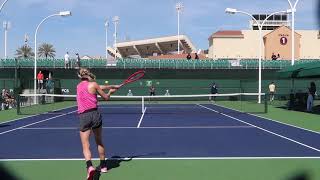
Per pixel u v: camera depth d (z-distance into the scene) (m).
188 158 10.67
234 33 78.38
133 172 9.04
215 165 9.74
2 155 11.26
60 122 21.38
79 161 10.32
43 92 42.59
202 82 48.28
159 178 8.47
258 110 30.12
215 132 16.69
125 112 29.00
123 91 48.00
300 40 76.56
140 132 16.77
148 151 11.88
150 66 48.25
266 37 74.44
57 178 8.52
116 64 48.12
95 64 48.12
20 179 8.48
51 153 11.55
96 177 8.34
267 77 47.97
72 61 47.84
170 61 48.41
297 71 28.41
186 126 19.11
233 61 48.09
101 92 8.67
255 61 48.22
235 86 48.09
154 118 23.64
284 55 74.38
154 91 45.84
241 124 20.05
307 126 19.05
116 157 10.90
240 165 9.73
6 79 47.31
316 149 12.11
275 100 44.94
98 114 8.64
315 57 76.62
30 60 48.12
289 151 11.75
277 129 17.78
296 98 31.55
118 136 15.48
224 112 28.58
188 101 45.47
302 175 8.70
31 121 22.03
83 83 8.61
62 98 47.25
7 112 29.09
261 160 10.34
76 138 14.93
